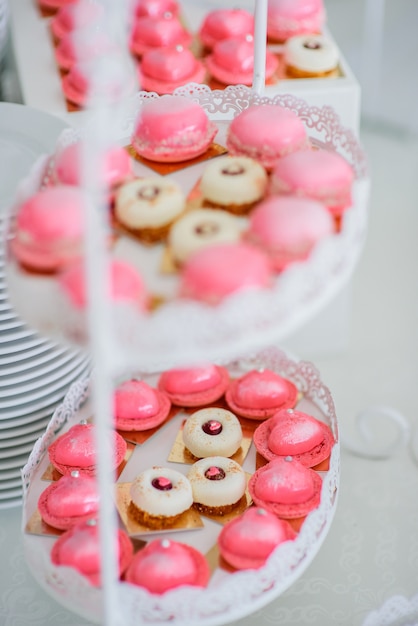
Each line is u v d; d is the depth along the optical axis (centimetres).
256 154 83
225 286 72
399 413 108
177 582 81
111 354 71
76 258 74
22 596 93
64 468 89
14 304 75
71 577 80
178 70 115
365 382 112
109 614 77
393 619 91
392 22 170
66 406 93
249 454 91
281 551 81
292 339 117
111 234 78
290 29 124
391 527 98
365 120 147
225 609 80
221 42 119
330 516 86
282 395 94
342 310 121
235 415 94
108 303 71
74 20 122
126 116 89
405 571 95
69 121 113
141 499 86
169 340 71
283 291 71
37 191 81
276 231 74
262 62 91
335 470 88
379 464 104
